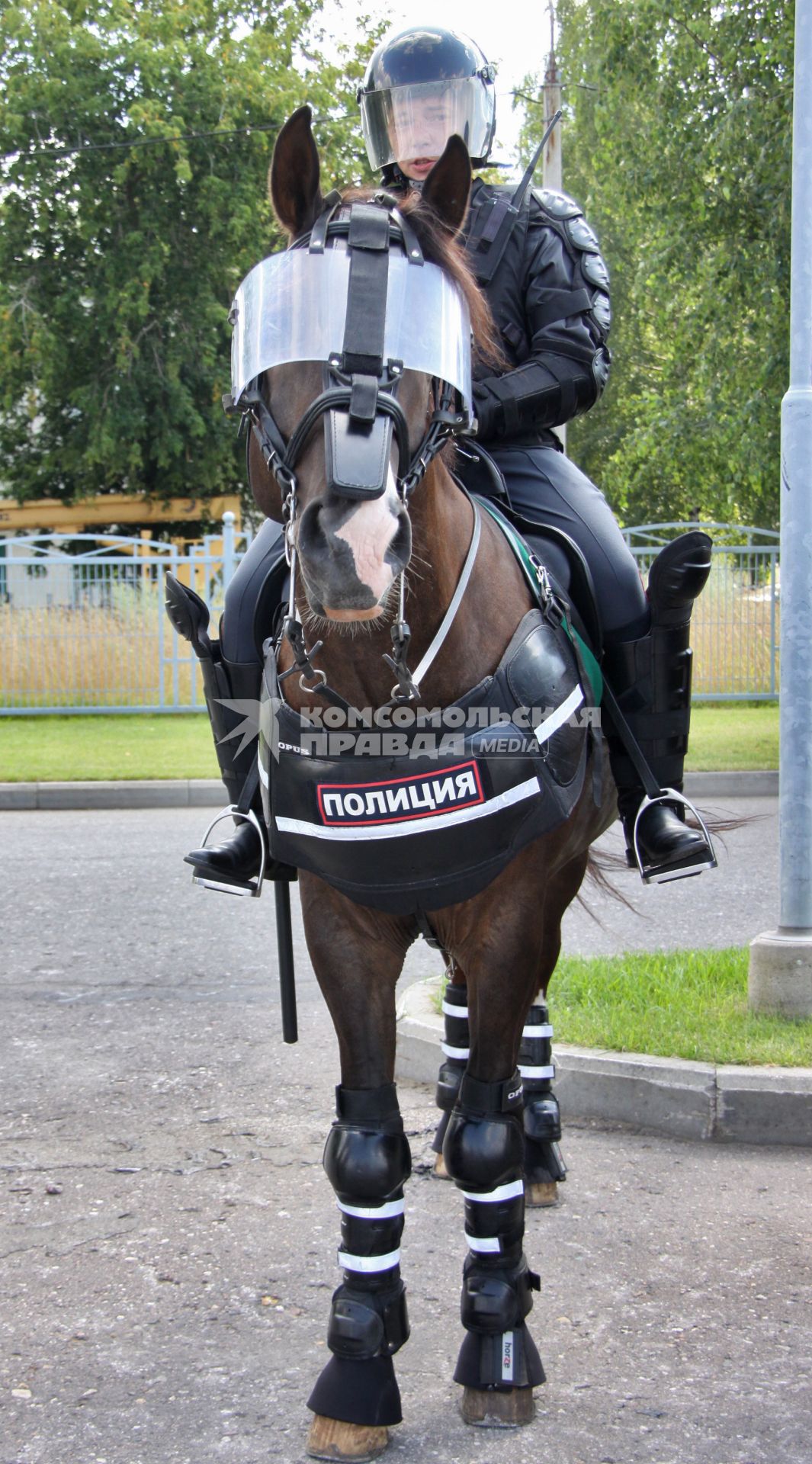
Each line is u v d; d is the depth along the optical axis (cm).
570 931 695
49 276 2548
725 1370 288
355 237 235
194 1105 452
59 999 580
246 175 2439
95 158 2430
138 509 2823
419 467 229
